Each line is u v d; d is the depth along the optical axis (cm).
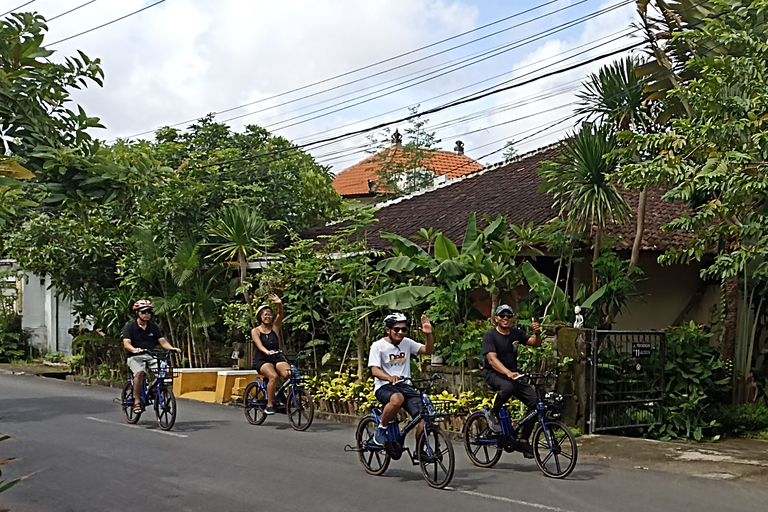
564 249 1355
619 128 1336
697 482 888
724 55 1205
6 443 1116
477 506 767
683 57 1352
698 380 1273
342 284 1644
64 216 2083
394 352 899
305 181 2388
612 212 1310
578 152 1277
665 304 1567
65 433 1202
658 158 1052
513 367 952
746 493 835
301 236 2191
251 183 2131
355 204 2634
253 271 2003
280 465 970
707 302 1562
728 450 1125
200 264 1969
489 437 951
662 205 1712
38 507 774
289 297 1582
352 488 847
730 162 1015
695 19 1290
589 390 1195
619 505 773
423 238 1590
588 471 941
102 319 2062
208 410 1505
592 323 1347
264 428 1277
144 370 1285
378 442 897
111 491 834
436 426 859
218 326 2038
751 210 1115
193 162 2158
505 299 1516
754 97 1059
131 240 2039
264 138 2558
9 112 820
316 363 1566
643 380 1255
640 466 977
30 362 2638
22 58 857
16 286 2850
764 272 1128
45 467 952
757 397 1399
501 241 1425
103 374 2050
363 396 1370
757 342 1467
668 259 1169
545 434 913
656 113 1356
